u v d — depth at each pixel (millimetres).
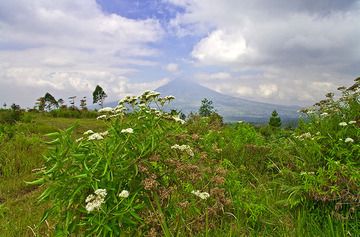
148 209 4320
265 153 7371
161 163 4578
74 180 4117
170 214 4379
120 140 4387
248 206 5023
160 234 4316
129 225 4148
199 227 4445
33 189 9055
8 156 11125
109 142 4387
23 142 12750
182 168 4520
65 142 4234
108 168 4207
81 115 35875
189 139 5211
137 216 4027
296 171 5984
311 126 6832
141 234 4309
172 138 4832
